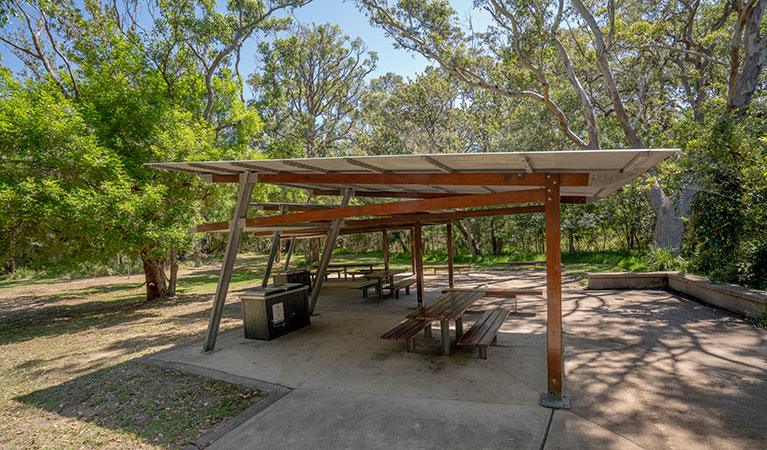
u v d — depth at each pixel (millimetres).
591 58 14391
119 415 3730
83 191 8250
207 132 12750
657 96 15758
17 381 5062
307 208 9250
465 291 6816
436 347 5305
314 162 3916
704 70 15195
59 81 11953
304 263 22609
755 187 6945
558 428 2941
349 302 9391
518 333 5824
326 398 3756
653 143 12727
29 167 8398
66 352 6488
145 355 5812
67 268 9977
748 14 10258
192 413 3641
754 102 13180
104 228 9117
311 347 5605
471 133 23609
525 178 3572
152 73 11922
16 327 9289
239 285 15375
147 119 10938
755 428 2844
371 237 31922
